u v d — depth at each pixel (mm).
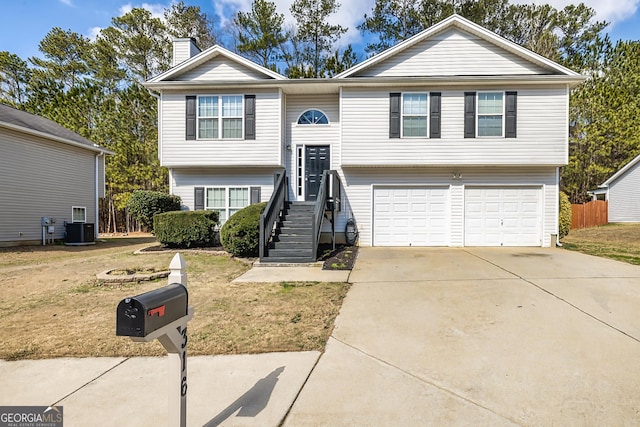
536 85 11188
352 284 6590
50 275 7695
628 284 6195
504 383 3094
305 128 12438
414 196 11992
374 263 8633
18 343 4016
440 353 3697
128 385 3107
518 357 3576
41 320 4793
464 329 4328
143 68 26328
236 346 3906
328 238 12109
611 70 23859
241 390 3006
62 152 15664
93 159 17375
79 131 22000
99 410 2730
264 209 10172
